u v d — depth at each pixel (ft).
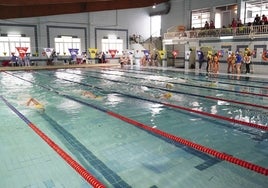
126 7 53.83
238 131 12.14
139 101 18.89
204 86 26.13
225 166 8.52
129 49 63.77
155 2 56.75
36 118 14.37
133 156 9.30
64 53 56.59
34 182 7.56
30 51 53.26
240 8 44.68
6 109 16.40
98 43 60.85
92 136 11.42
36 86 26.05
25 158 9.19
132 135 11.54
